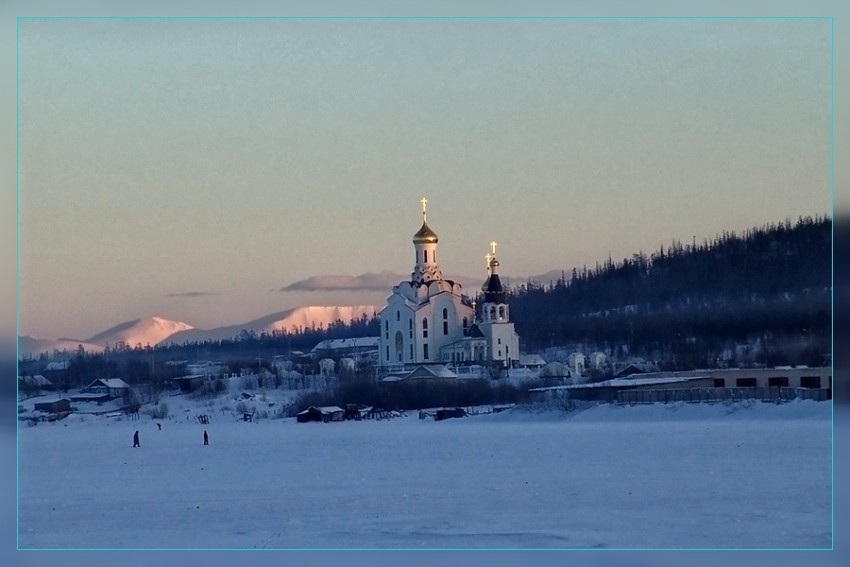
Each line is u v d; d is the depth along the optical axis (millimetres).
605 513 98750
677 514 97750
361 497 111250
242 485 125938
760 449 147625
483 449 164250
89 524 99438
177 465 155750
